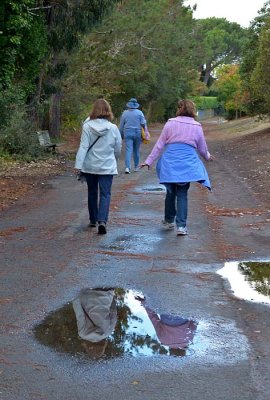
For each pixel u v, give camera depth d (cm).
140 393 356
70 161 1884
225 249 727
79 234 812
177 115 817
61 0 1995
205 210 994
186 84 6356
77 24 2077
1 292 562
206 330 459
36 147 1881
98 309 510
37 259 681
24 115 2044
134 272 629
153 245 750
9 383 371
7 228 853
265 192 1188
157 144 809
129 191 1216
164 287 575
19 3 1562
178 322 477
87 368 390
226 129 4803
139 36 3212
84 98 2978
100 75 2852
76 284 586
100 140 807
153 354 412
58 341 437
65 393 357
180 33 4512
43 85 2305
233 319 484
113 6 2206
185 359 404
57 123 2647
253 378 375
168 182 795
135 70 3306
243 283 586
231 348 424
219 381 371
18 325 473
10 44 1634
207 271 632
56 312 504
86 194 1178
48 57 2108
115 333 452
